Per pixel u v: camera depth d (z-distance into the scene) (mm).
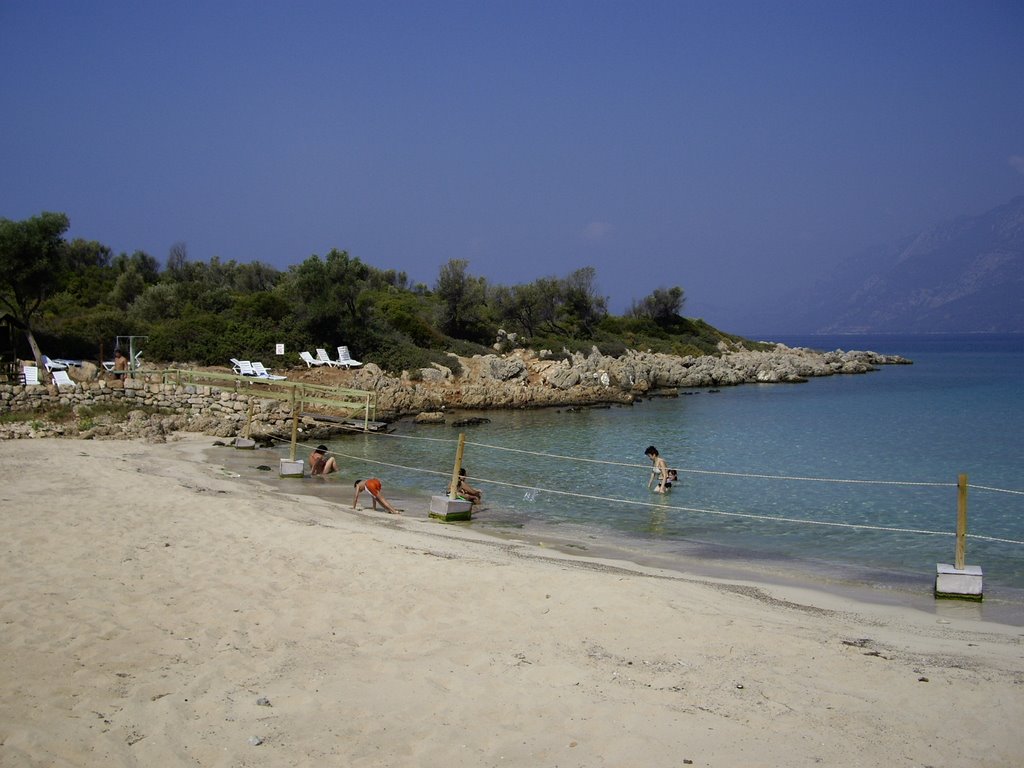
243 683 6625
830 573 13023
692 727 6074
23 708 5871
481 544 13734
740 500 20109
